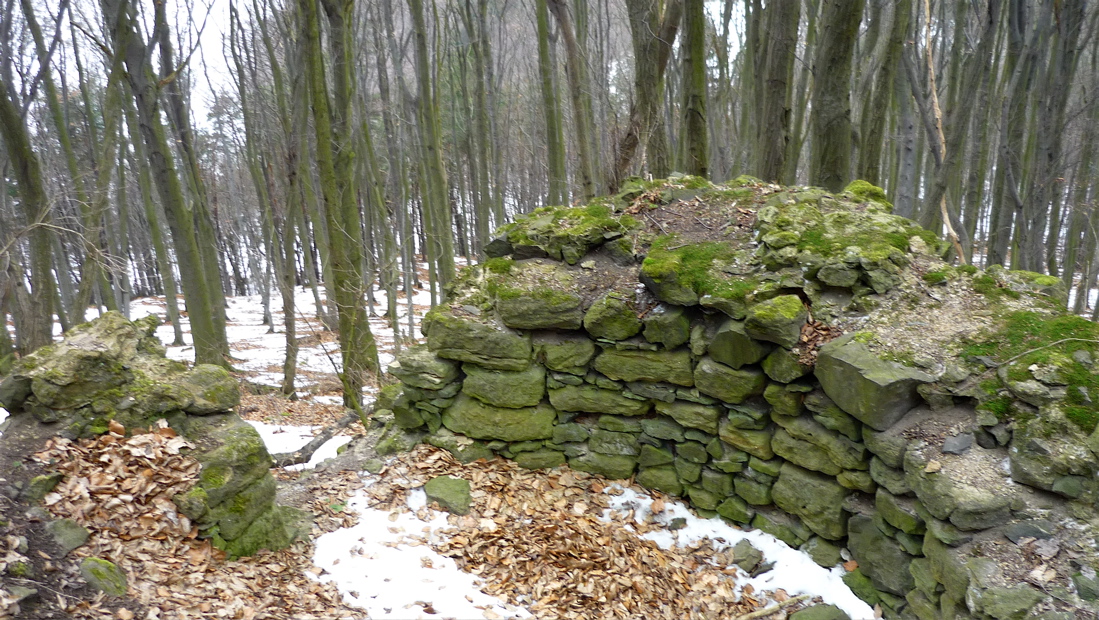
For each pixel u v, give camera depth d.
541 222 5.82
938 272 4.46
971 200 9.41
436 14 14.10
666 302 4.93
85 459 3.63
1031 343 3.71
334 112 9.27
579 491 5.24
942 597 3.37
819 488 4.34
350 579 4.00
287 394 12.37
